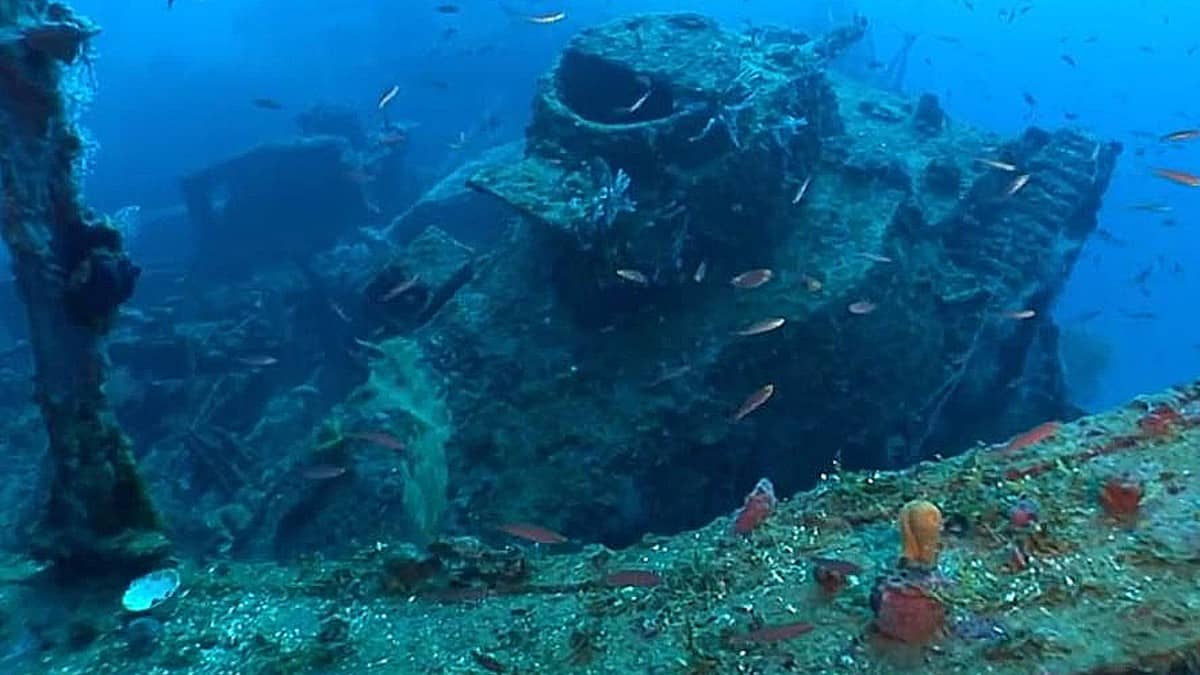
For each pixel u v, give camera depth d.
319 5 43.06
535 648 4.24
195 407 13.09
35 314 5.27
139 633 4.91
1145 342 49.78
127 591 5.21
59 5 5.24
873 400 9.48
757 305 9.27
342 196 18.95
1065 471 4.38
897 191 10.95
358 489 8.21
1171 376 43.22
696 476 8.67
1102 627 3.25
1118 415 4.88
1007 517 4.01
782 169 9.89
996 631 3.31
